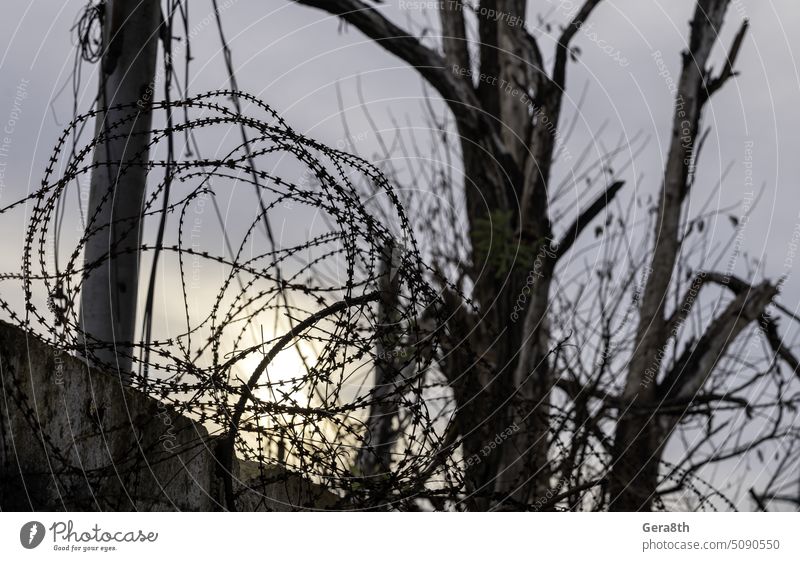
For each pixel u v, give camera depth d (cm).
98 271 422
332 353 299
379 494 318
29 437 264
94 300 420
